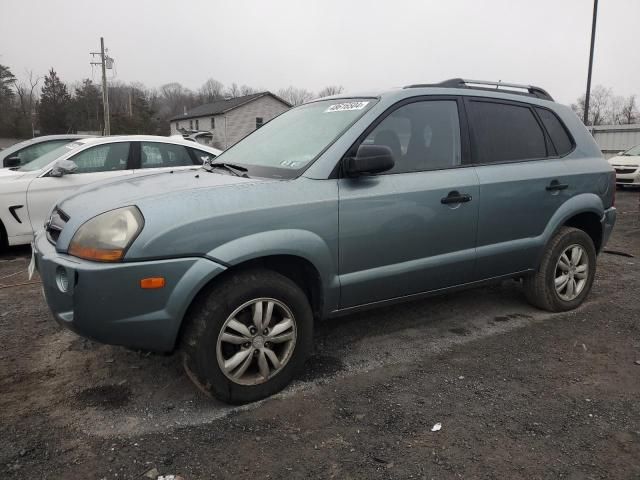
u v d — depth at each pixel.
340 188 3.24
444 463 2.55
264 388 3.08
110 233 2.71
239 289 2.90
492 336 4.08
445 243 3.72
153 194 2.93
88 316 2.69
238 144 4.22
